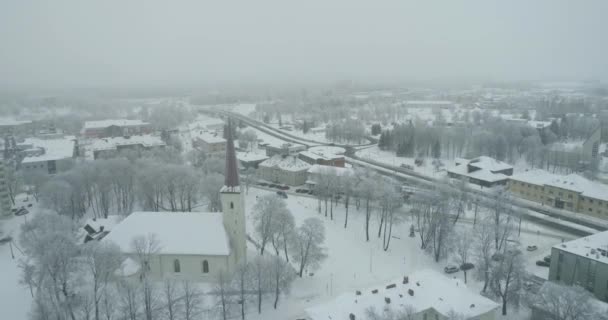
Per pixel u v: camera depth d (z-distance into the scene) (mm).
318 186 157750
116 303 86312
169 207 166000
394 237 135500
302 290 103812
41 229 113125
